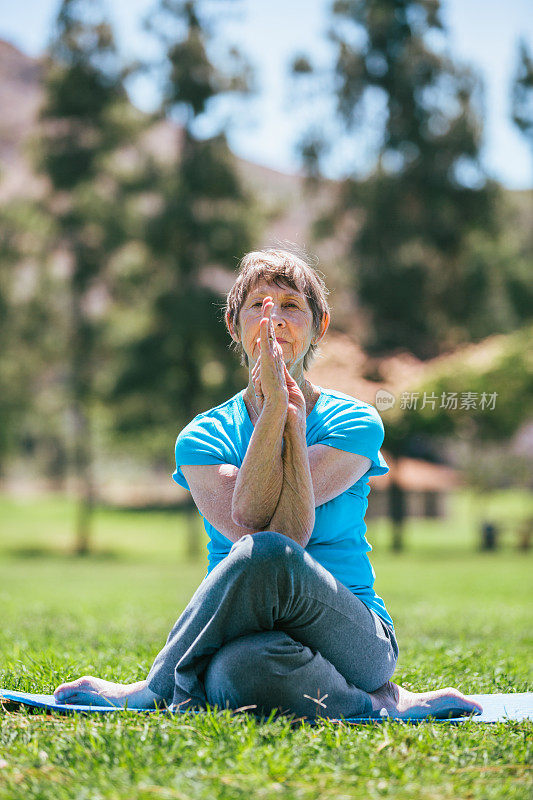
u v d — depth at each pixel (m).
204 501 3.13
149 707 3.16
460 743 2.79
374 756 2.59
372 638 2.98
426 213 35.22
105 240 36.69
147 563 33.91
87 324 37.72
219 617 2.82
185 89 34.75
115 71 36.09
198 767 2.47
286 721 2.83
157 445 40.69
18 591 17.03
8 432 43.12
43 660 5.08
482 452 40.78
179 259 35.62
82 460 40.09
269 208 36.06
